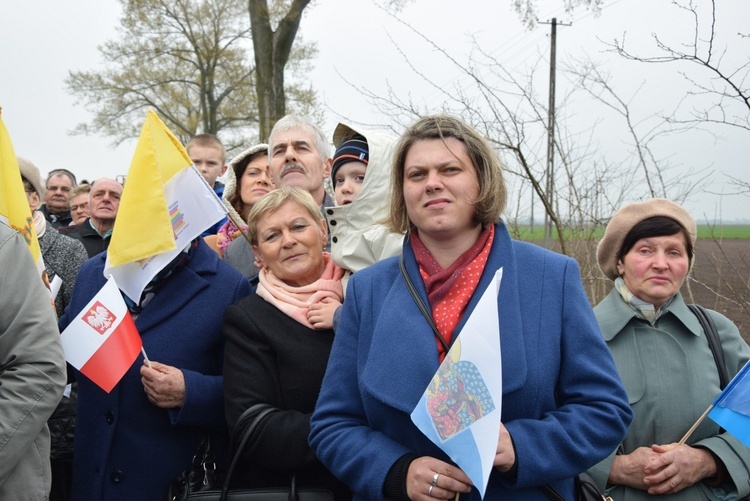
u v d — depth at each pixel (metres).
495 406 1.59
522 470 1.66
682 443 2.18
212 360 2.64
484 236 1.91
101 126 19.08
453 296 1.83
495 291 1.67
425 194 1.84
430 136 1.89
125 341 2.36
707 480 2.19
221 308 2.66
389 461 1.75
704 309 2.45
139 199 2.52
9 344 2.02
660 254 2.36
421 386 1.72
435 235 1.87
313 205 2.59
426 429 1.61
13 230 2.12
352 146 2.80
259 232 2.56
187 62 18.70
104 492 2.47
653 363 2.32
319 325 2.38
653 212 2.42
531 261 1.89
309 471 2.26
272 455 2.19
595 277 4.44
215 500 2.21
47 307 2.11
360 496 1.89
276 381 2.33
